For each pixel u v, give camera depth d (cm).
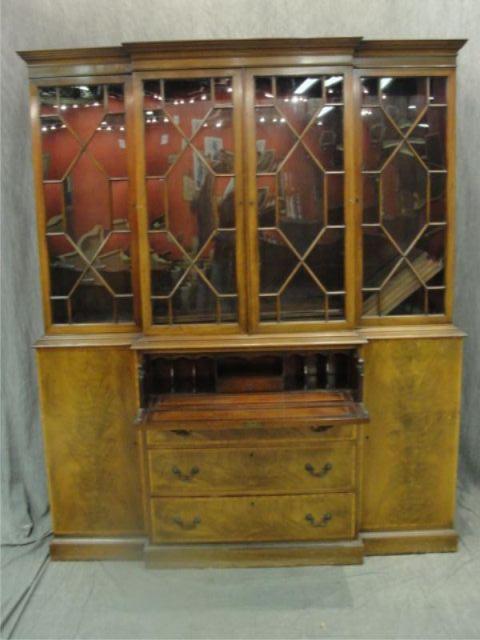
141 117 171
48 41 211
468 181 218
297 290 180
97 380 188
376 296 188
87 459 193
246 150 172
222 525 187
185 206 177
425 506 195
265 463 183
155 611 171
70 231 185
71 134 180
